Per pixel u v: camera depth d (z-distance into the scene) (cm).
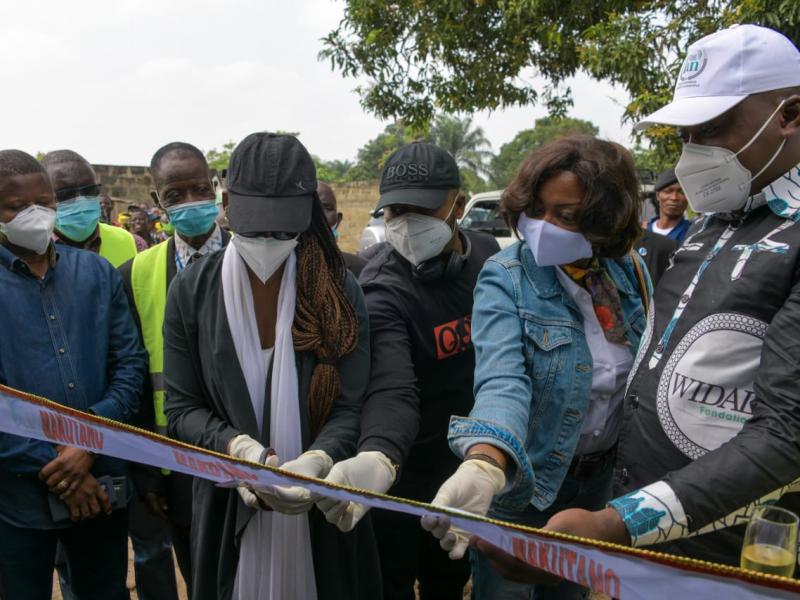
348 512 178
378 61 932
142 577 316
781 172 155
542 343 189
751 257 150
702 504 132
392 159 255
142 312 279
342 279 208
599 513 137
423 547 274
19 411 177
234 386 193
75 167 312
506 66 907
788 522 136
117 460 259
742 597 101
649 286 219
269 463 174
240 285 196
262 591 194
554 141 188
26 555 242
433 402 257
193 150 288
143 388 279
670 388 159
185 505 271
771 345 138
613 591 113
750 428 137
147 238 810
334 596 197
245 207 185
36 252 247
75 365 251
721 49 156
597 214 178
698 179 163
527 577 141
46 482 238
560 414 192
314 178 195
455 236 261
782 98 153
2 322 240
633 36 696
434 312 250
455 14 890
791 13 538
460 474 156
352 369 205
